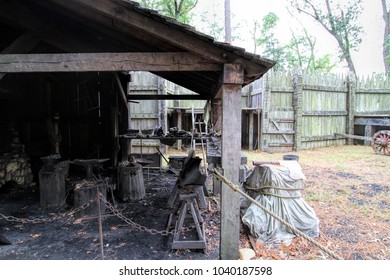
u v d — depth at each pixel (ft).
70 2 9.37
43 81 22.88
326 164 26.76
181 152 34.91
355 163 27.07
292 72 34.78
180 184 11.87
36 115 23.15
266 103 33.83
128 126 24.09
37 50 19.36
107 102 23.84
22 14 13.48
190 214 12.77
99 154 23.95
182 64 9.10
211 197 17.56
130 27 9.68
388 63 51.19
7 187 19.51
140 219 14.25
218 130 19.81
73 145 24.23
